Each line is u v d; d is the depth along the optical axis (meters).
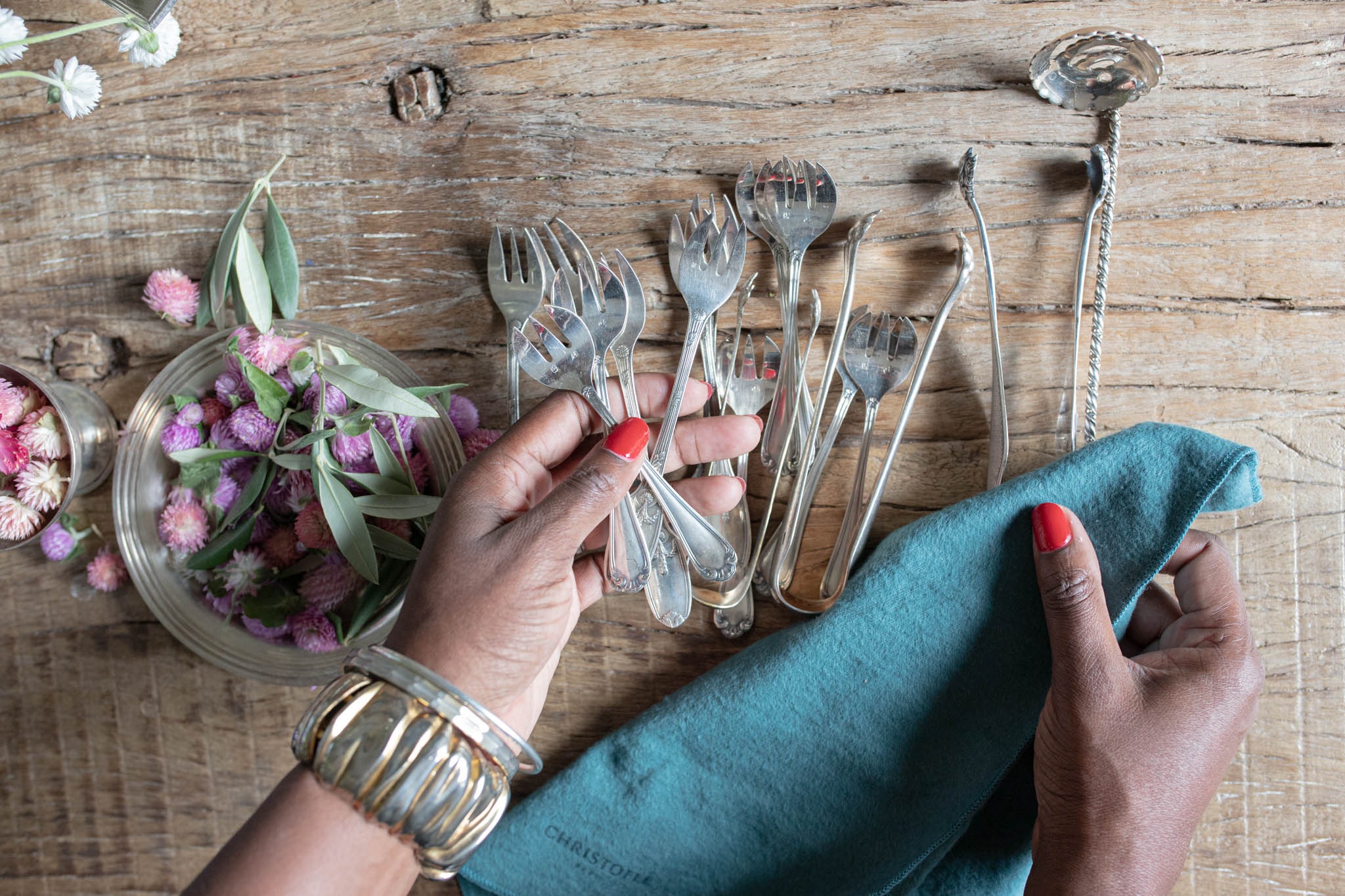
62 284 0.83
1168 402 0.80
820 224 0.74
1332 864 0.80
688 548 0.68
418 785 0.51
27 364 0.84
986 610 0.72
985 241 0.76
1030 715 0.72
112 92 0.81
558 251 0.73
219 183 0.82
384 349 0.75
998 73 0.78
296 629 0.73
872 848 0.75
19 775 0.85
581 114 0.80
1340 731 0.79
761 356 0.81
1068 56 0.73
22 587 0.84
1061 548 0.66
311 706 0.52
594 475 0.54
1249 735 0.81
